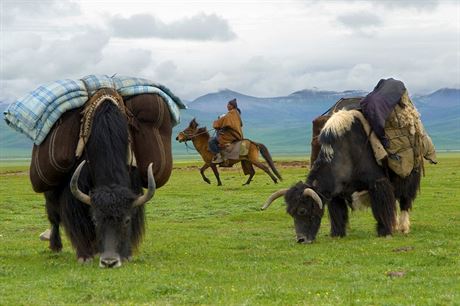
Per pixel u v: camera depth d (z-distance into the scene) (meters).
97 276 13.27
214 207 30.25
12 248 18.45
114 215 13.72
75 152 14.88
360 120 19.03
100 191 13.89
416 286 11.96
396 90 19.34
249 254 16.70
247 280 13.00
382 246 17.12
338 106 22.27
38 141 15.06
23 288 12.38
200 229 23.11
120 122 14.73
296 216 18.39
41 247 18.61
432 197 31.52
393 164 18.91
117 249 14.00
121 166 14.48
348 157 18.84
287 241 19.16
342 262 15.01
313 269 14.17
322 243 18.30
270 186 40.03
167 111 16.22
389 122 19.08
